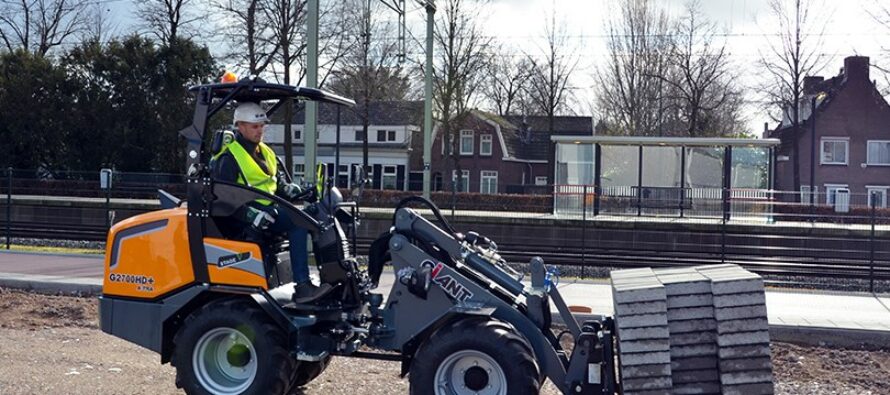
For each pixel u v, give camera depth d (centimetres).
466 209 2125
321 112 6056
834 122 4909
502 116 5984
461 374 600
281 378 618
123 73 4225
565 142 2433
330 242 637
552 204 2142
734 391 561
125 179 2595
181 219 648
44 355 818
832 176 4928
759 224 1873
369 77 4059
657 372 567
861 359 907
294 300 631
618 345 581
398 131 5972
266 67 3612
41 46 5056
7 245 1914
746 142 2350
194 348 630
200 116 642
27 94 4209
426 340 607
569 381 605
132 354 846
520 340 589
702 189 2106
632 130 4503
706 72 4197
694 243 1894
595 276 1723
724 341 565
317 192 671
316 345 636
